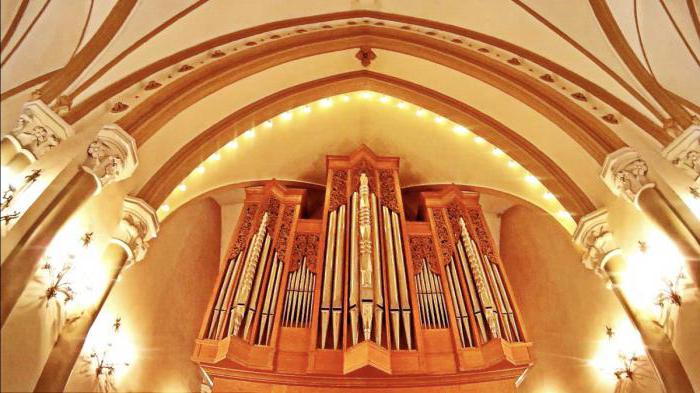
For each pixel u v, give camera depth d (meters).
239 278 6.29
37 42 4.62
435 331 5.80
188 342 6.98
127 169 5.11
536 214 8.26
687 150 4.71
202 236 8.12
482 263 6.78
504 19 6.89
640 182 4.98
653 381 5.27
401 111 8.05
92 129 4.93
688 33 5.48
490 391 5.50
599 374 6.08
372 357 5.12
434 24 7.53
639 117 5.39
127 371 5.30
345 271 6.30
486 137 7.27
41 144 4.16
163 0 5.77
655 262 4.96
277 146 8.01
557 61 6.45
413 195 9.08
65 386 4.17
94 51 4.93
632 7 5.80
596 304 6.46
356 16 7.68
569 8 6.18
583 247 5.83
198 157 6.46
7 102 4.12
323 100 7.84
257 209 7.44
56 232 4.19
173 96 5.89
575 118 5.97
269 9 7.09
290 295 6.15
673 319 4.68
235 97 6.82
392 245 6.79
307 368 5.28
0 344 3.66
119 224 5.21
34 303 4.02
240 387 5.38
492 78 6.77
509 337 5.78
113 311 5.35
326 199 7.52
